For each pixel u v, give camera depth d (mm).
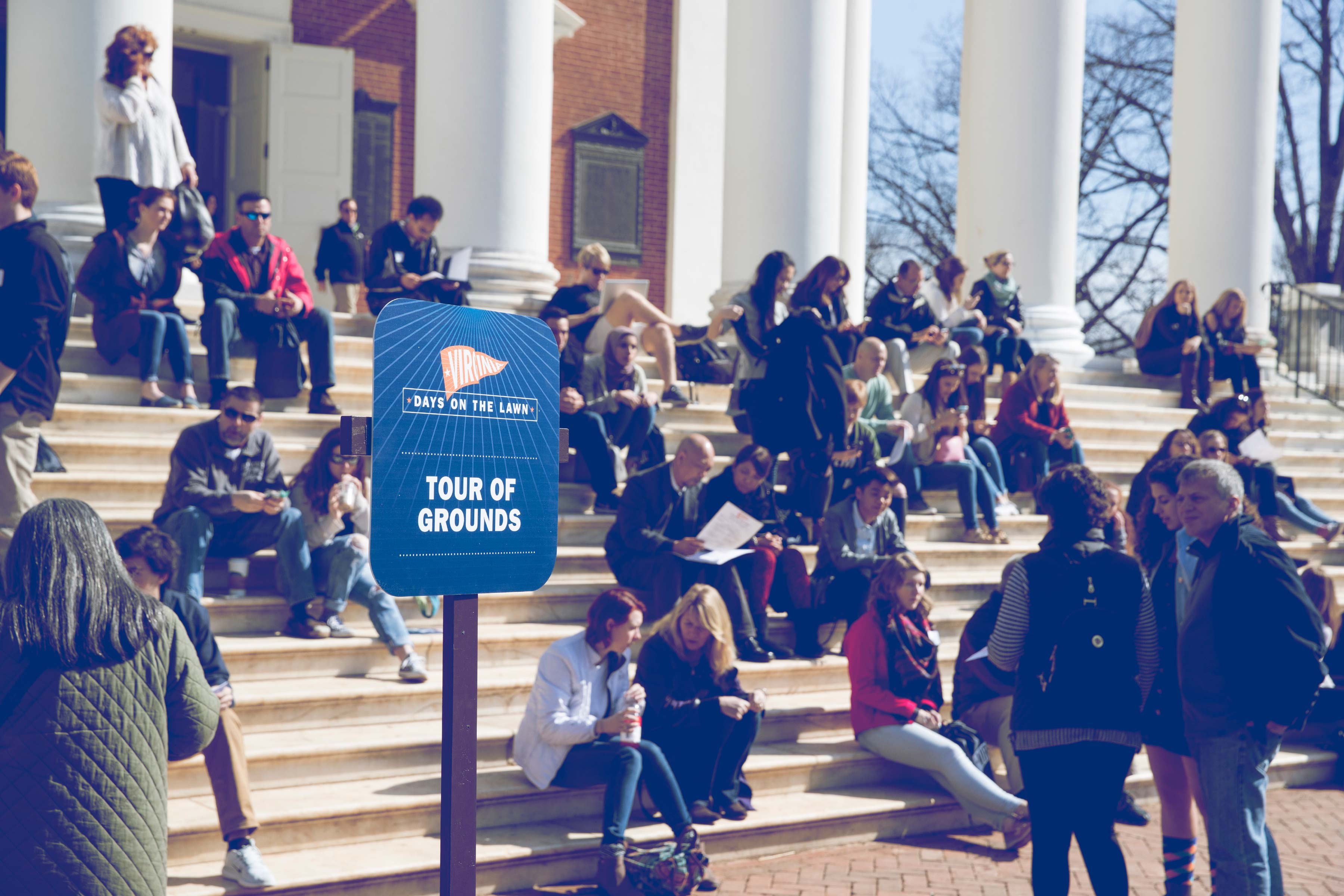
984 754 6520
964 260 13367
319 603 6395
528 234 10305
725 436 9680
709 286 17938
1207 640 4812
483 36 10023
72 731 2777
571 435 8266
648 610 7191
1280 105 27422
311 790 5438
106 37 8555
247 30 14648
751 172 11617
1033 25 12773
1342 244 26703
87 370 7902
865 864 5930
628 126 17359
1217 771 4809
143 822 2832
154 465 7289
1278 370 14922
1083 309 30016
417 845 5246
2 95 13500
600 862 5312
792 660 7328
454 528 2832
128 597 2941
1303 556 10852
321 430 8086
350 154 15203
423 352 2771
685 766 5871
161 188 7707
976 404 10352
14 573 2873
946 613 8461
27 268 5469
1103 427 11898
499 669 6762
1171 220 14734
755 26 11562
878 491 7449
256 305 7930
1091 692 4387
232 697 4887
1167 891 5340
